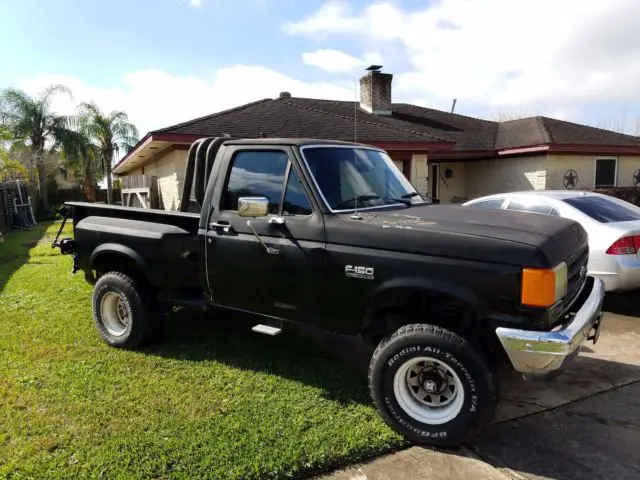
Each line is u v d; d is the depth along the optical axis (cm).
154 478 277
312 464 289
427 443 313
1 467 284
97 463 289
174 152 1164
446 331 307
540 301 280
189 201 507
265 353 463
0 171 2208
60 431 324
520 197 678
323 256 343
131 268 489
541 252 283
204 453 298
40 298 666
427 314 340
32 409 353
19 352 463
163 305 480
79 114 2984
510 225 320
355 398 373
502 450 309
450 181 1784
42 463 289
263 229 373
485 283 290
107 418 340
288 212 369
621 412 356
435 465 294
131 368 427
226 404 361
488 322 303
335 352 468
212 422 334
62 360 444
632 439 320
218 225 400
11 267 943
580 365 441
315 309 354
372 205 381
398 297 331
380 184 408
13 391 380
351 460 297
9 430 325
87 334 515
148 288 473
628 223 574
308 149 375
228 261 394
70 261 1001
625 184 1652
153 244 445
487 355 308
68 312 595
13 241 1480
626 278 545
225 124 1189
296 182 367
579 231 359
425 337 307
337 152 394
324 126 1292
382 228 325
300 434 319
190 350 470
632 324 552
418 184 1344
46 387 389
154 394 377
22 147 2666
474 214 360
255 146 391
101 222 503
